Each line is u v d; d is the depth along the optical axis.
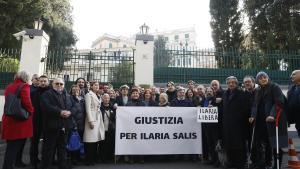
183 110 7.84
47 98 6.29
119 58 14.00
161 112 7.75
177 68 15.14
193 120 7.84
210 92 7.58
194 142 7.75
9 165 5.78
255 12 23.02
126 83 13.78
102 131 7.29
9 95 5.79
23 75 5.95
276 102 6.12
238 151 6.91
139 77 13.64
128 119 7.62
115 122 7.64
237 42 24.81
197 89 8.35
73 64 14.07
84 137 7.05
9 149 5.82
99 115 7.25
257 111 6.52
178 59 15.29
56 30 26.06
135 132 7.59
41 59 13.27
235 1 25.23
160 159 8.08
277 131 5.99
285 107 6.22
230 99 6.87
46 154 6.25
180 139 7.72
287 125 6.53
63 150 6.43
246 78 7.08
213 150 7.28
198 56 15.44
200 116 7.21
